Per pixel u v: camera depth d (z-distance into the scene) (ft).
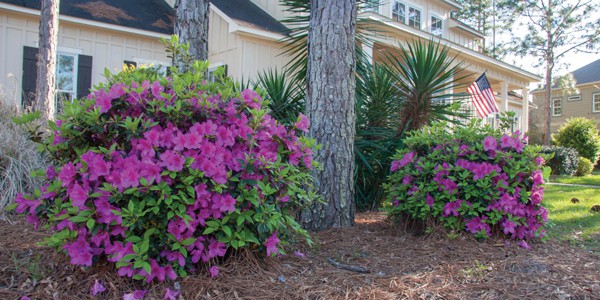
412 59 14.93
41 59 17.97
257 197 6.63
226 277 6.82
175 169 6.07
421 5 41.14
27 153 12.45
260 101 7.48
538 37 53.83
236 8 31.32
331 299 6.43
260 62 28.96
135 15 31.04
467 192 9.75
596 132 45.78
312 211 10.66
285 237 8.19
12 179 11.59
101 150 6.13
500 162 10.00
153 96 6.92
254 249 7.46
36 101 17.93
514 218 9.62
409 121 14.65
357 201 15.02
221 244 6.71
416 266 8.14
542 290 7.22
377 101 15.51
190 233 6.39
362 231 10.72
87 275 6.59
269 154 7.04
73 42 27.55
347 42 10.89
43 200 6.60
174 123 6.69
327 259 8.37
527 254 9.10
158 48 31.07
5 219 10.32
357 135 14.97
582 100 78.48
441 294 6.88
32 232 9.24
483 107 23.29
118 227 6.16
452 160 10.27
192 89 7.29
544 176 10.18
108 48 28.91
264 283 6.80
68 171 6.22
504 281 7.54
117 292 6.19
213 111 7.00
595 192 22.88
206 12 12.60
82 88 27.84
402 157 11.28
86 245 6.16
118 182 6.03
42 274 6.63
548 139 53.31
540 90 82.84
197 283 6.52
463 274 7.75
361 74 15.97
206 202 6.36
